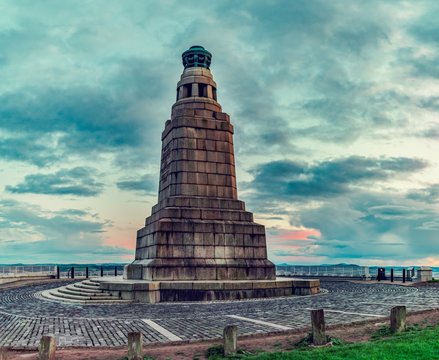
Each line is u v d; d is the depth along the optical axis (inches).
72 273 2138.3
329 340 549.3
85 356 522.3
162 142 1534.2
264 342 565.0
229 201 1370.6
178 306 1008.9
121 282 1151.6
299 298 1119.6
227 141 1425.9
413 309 790.5
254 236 1328.7
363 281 1914.4
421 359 456.4
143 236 1406.3
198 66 1518.2
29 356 537.6
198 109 1440.7
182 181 1358.3
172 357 512.4
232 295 1150.3
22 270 2003.0
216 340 592.1
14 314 892.0
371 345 511.2
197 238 1270.9
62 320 794.8
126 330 681.0
